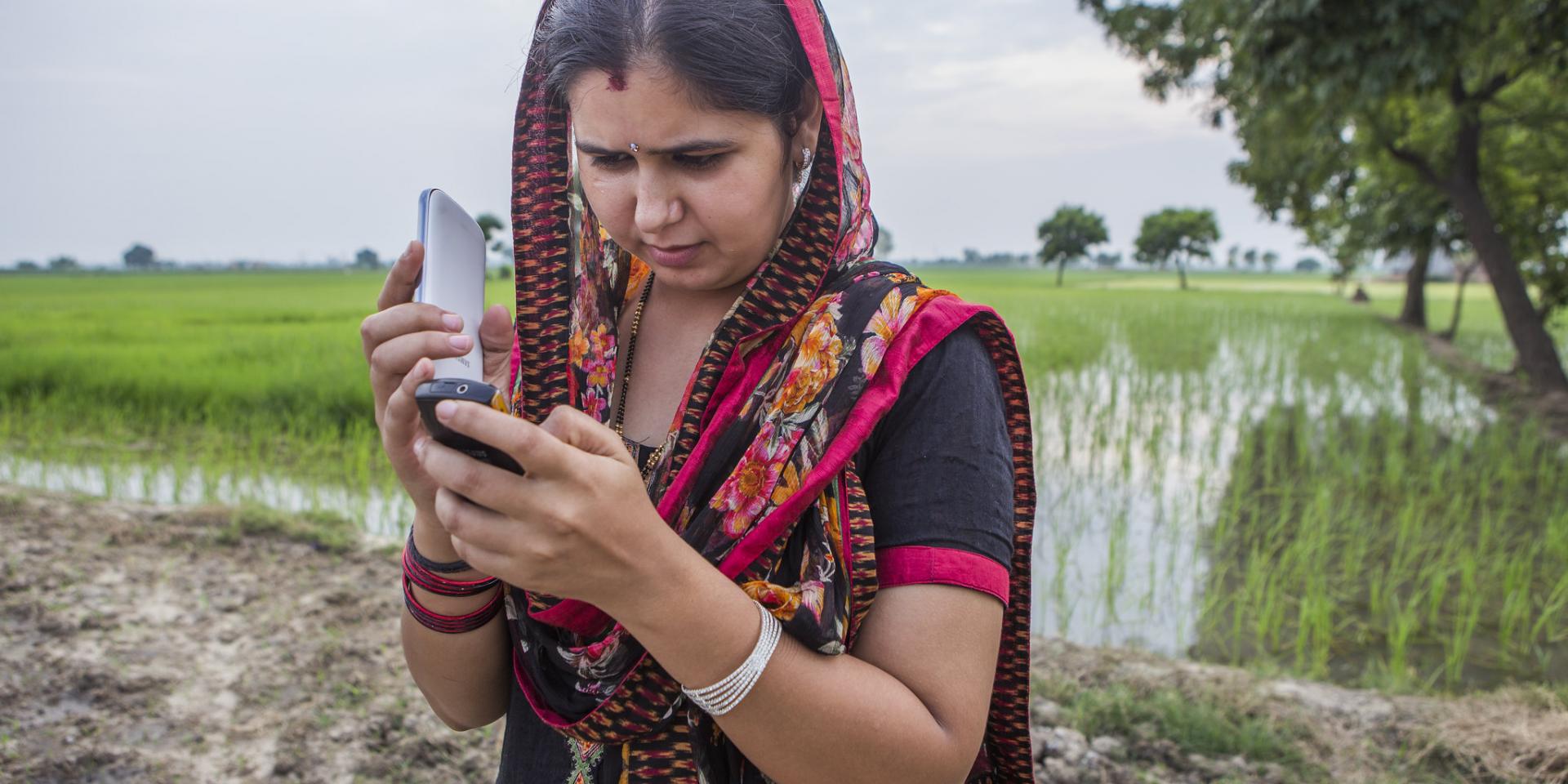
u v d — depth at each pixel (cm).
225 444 793
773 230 92
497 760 312
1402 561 566
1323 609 457
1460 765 314
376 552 492
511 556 69
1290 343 1959
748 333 92
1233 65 1055
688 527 90
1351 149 1480
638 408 104
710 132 83
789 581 88
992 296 4484
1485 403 1183
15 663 356
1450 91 1176
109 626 392
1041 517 657
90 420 879
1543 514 666
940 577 86
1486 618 487
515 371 105
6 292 4009
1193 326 2353
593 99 83
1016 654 105
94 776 296
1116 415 1035
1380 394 1224
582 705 94
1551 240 1469
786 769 83
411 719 330
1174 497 701
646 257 93
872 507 92
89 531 502
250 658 370
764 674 78
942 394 91
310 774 301
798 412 89
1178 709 335
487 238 101
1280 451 864
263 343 1424
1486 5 939
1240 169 1764
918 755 83
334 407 908
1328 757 318
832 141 90
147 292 4078
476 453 68
